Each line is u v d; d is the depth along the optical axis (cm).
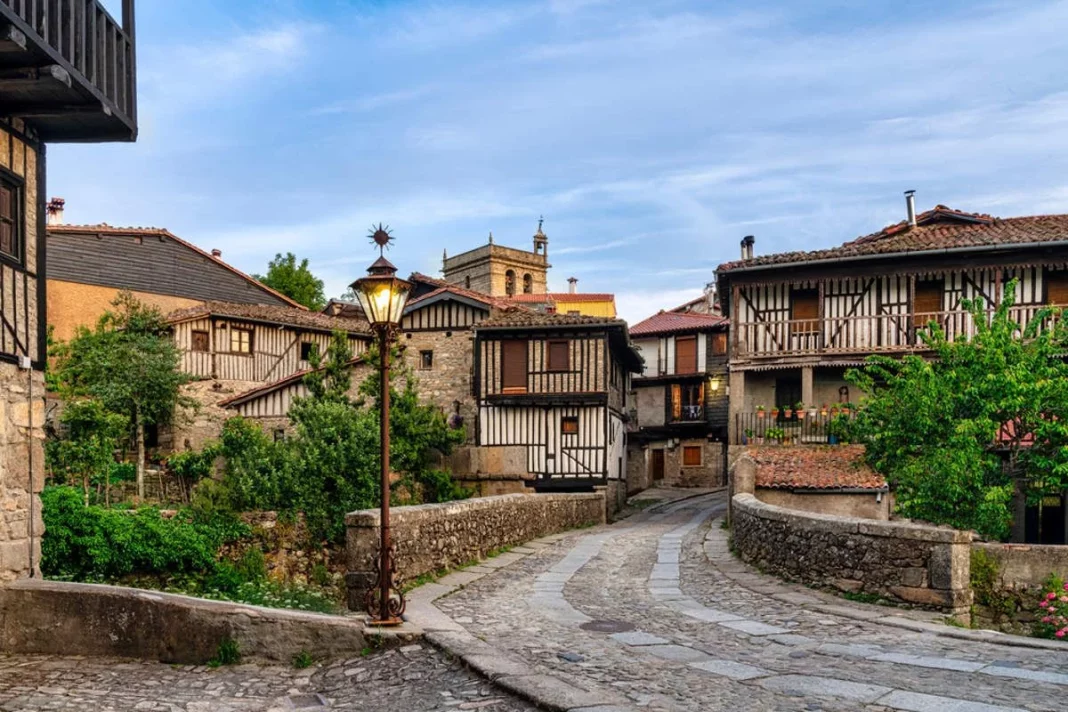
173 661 772
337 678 701
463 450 2478
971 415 1565
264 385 2711
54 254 2859
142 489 2073
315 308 4294
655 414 3697
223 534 1596
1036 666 651
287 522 1702
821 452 1914
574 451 2483
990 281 2047
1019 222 2148
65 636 805
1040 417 1522
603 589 1079
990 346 1563
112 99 895
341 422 1875
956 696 562
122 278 3031
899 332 2056
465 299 2614
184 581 1466
